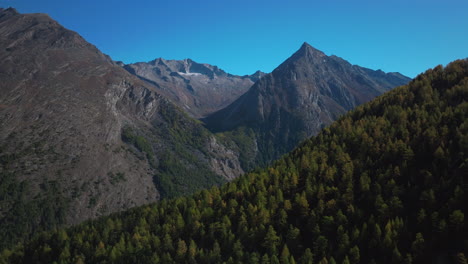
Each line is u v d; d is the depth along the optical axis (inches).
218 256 3732.8
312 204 4005.9
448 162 3654.0
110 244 4586.6
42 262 4544.8
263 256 3417.8
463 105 4397.1
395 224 3248.0
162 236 4360.2
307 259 3282.5
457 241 2979.8
